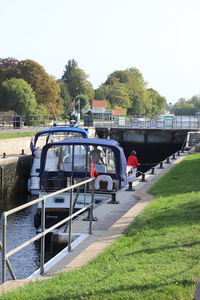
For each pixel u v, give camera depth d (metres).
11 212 6.80
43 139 37.91
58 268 8.31
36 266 14.56
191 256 7.90
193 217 11.30
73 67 145.75
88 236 10.68
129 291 6.22
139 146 59.34
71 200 9.60
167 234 9.80
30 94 78.94
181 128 58.69
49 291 6.47
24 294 6.36
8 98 77.56
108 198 16.78
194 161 28.86
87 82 144.00
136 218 12.18
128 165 24.27
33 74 93.88
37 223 18.19
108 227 11.69
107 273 7.32
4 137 39.72
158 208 13.37
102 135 59.97
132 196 17.28
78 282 6.89
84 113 106.12
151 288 6.30
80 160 19.39
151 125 60.66
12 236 18.47
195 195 15.15
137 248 8.91
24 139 39.09
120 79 162.88
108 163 19.39
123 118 64.75
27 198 29.64
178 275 6.82
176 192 16.78
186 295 5.99
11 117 55.03
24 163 32.62
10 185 29.70
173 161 31.02
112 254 8.66
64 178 18.83
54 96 96.81
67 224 11.50
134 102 158.12
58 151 19.44
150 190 18.11
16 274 13.60
